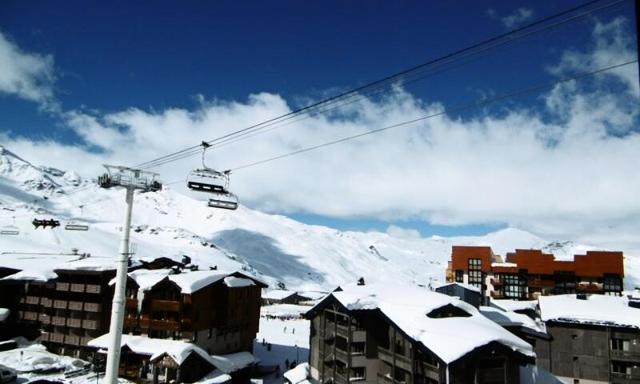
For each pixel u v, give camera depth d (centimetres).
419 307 4409
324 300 5272
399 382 4262
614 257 9619
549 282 10006
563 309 5850
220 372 5947
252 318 7325
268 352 8181
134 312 6378
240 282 6869
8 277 7206
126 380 5888
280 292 19425
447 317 4353
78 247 17588
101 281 6738
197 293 6166
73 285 6906
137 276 6469
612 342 5456
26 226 18512
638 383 5269
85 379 5650
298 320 13288
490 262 10788
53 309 7069
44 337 7012
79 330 6831
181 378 5619
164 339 6147
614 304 5994
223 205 2991
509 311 6275
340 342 5009
